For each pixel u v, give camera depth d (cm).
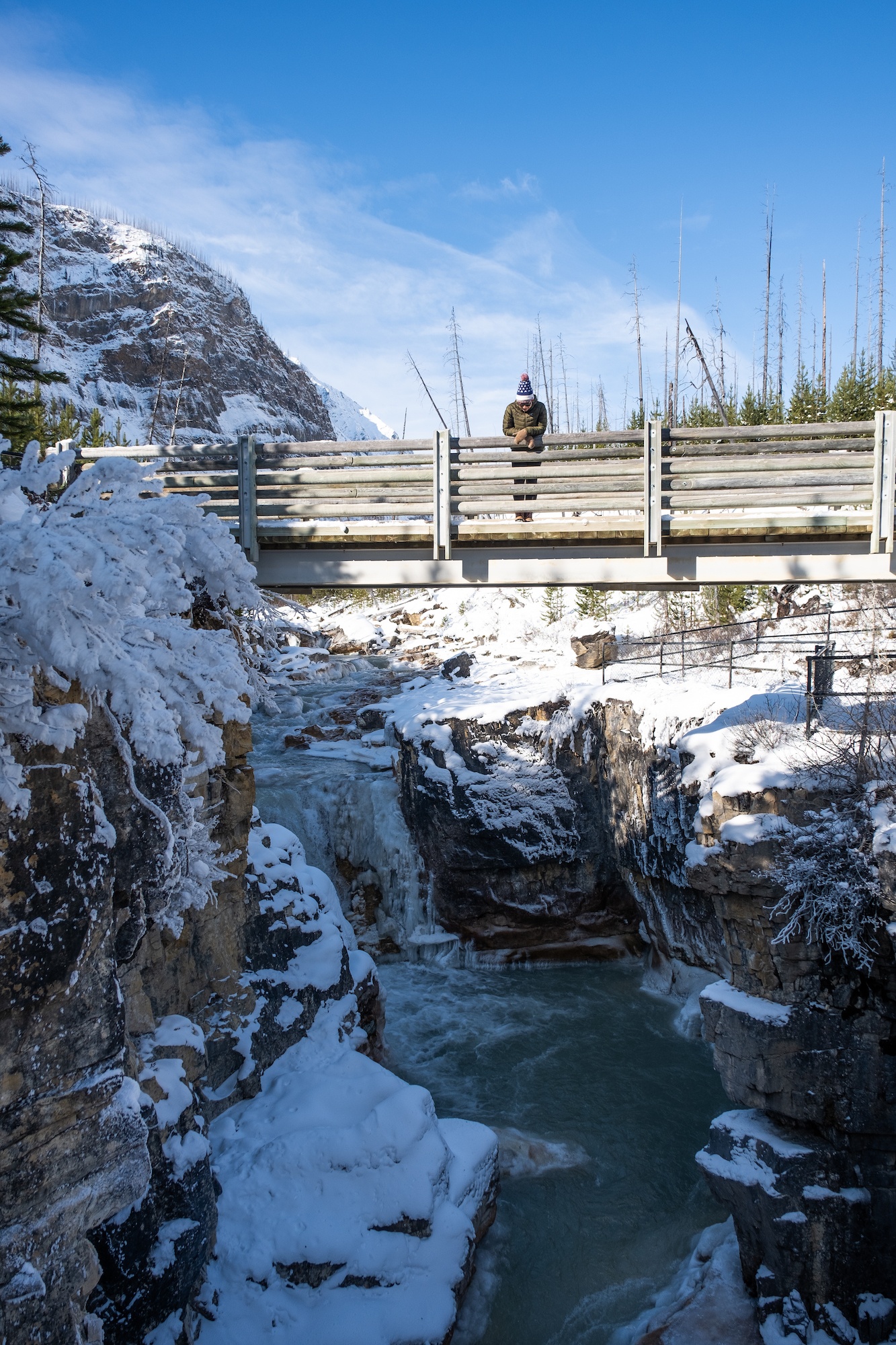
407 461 1023
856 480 954
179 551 553
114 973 498
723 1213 1073
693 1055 1410
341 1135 905
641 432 976
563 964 1777
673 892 1532
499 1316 922
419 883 1803
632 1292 961
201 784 878
